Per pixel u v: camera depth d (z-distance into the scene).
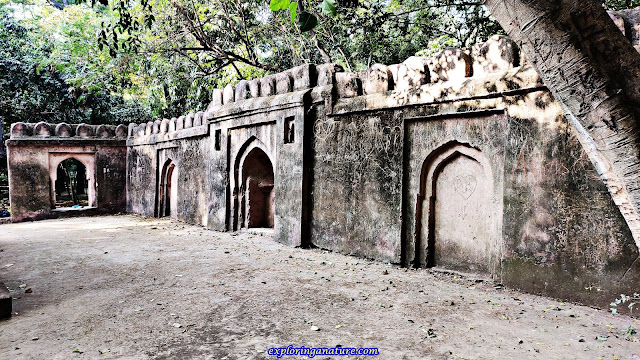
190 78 12.90
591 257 4.04
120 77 13.00
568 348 3.11
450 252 5.50
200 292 4.54
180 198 10.55
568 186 4.19
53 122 15.20
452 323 3.61
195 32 11.09
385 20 8.84
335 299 4.28
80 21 12.37
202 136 9.66
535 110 4.43
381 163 6.03
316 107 6.97
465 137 5.18
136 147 12.36
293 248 7.00
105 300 4.26
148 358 2.94
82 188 20.27
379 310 3.95
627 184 2.16
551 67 2.15
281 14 10.74
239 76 12.16
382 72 6.09
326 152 6.81
